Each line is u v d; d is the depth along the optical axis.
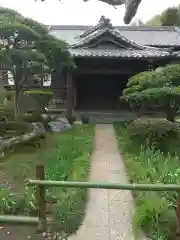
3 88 10.93
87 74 16.97
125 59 14.73
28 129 9.59
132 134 9.65
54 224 4.01
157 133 8.81
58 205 4.45
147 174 5.90
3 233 4.02
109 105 17.69
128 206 4.90
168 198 4.60
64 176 5.78
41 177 4.18
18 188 5.37
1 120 9.91
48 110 15.42
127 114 15.94
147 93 8.30
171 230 3.86
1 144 7.80
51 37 9.99
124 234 4.10
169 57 14.73
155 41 19.44
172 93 8.08
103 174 6.65
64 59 10.54
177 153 7.68
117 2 3.64
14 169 6.43
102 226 4.30
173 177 5.34
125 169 6.96
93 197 5.25
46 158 7.01
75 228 4.21
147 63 15.39
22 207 4.55
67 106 14.59
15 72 9.98
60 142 9.09
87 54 14.24
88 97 17.77
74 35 20.70
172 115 9.30
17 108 10.31
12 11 9.57
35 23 9.80
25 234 3.97
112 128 12.87
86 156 7.66
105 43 15.56
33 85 13.80
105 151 8.81
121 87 17.67
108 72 15.73
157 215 4.11
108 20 15.77
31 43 9.45
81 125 13.32
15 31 8.67
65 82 16.50
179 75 8.79
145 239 3.96
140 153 7.39
